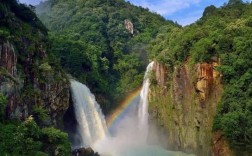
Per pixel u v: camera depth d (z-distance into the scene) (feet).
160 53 283.18
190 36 240.94
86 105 264.11
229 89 203.72
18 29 199.00
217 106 206.08
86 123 257.75
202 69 219.00
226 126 194.08
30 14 234.58
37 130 157.89
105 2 574.97
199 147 220.02
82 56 346.13
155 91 278.87
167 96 258.98
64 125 245.45
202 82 218.38
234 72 207.41
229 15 273.95
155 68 284.00
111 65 425.28
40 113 183.73
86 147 223.10
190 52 236.63
